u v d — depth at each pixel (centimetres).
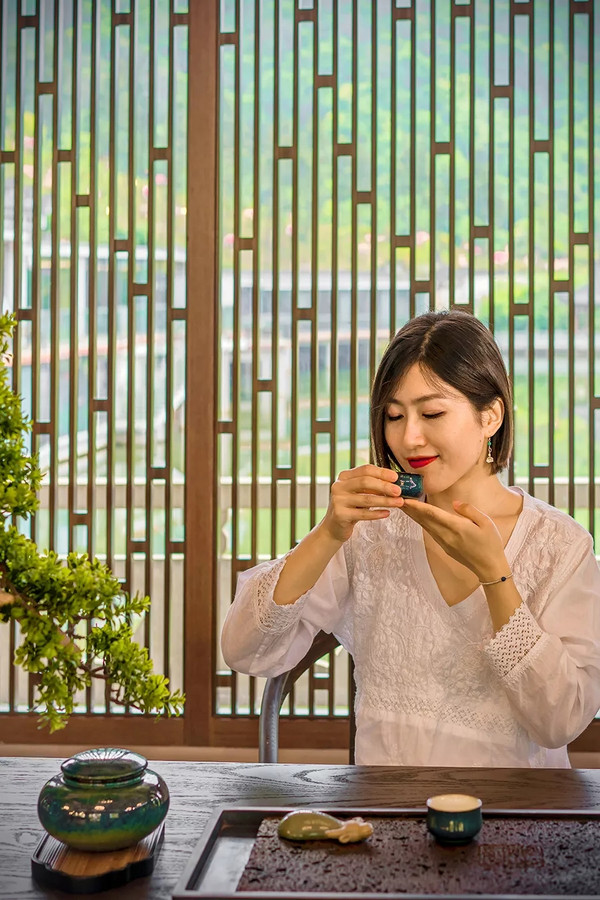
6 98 358
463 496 158
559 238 346
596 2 341
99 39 354
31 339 358
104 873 98
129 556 355
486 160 347
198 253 349
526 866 95
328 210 351
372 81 346
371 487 138
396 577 161
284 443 354
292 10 349
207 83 347
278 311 352
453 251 347
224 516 355
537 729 141
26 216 360
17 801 121
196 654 348
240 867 99
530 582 156
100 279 358
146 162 355
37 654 94
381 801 119
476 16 344
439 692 154
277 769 132
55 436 356
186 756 345
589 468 344
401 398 144
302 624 164
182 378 354
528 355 346
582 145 344
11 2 355
